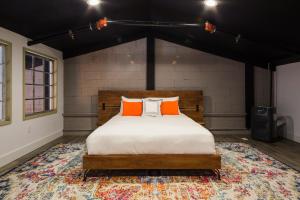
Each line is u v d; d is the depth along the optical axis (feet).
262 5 9.07
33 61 13.11
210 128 17.19
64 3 9.56
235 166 9.89
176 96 16.46
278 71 16.60
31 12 9.45
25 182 8.14
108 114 16.37
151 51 16.84
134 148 8.62
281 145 13.70
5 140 10.07
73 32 12.15
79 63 16.87
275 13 9.37
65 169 9.46
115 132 8.79
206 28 11.78
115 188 7.72
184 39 16.93
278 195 7.18
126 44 16.97
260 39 12.55
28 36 11.78
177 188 7.73
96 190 7.56
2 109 10.37
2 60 10.38
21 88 11.34
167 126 9.61
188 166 8.53
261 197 7.06
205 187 7.81
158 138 8.64
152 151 8.64
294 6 8.41
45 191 7.46
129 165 8.50
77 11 10.66
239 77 17.21
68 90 16.87
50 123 14.71
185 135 8.70
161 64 17.07
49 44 14.11
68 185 7.94
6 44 10.28
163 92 16.46
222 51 17.06
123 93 16.43
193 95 16.53
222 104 17.20
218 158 8.48
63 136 16.37
